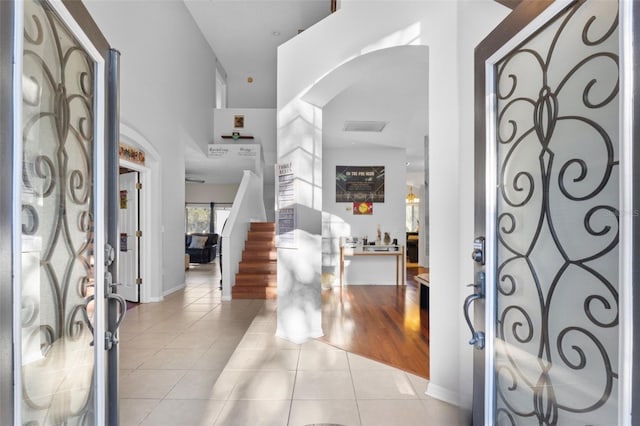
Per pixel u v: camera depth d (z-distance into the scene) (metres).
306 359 3.49
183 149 7.48
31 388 1.17
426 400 2.68
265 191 13.50
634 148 0.88
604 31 1.09
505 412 1.52
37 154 1.18
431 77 2.80
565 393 1.23
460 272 2.58
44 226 1.22
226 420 2.41
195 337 4.16
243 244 7.43
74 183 1.41
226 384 2.95
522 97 1.45
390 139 7.02
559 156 1.27
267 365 3.34
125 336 4.20
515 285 1.48
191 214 15.14
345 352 3.69
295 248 4.04
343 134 6.64
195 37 8.38
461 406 2.57
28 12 1.10
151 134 6.05
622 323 0.91
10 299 0.88
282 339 4.09
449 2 2.67
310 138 4.14
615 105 1.05
